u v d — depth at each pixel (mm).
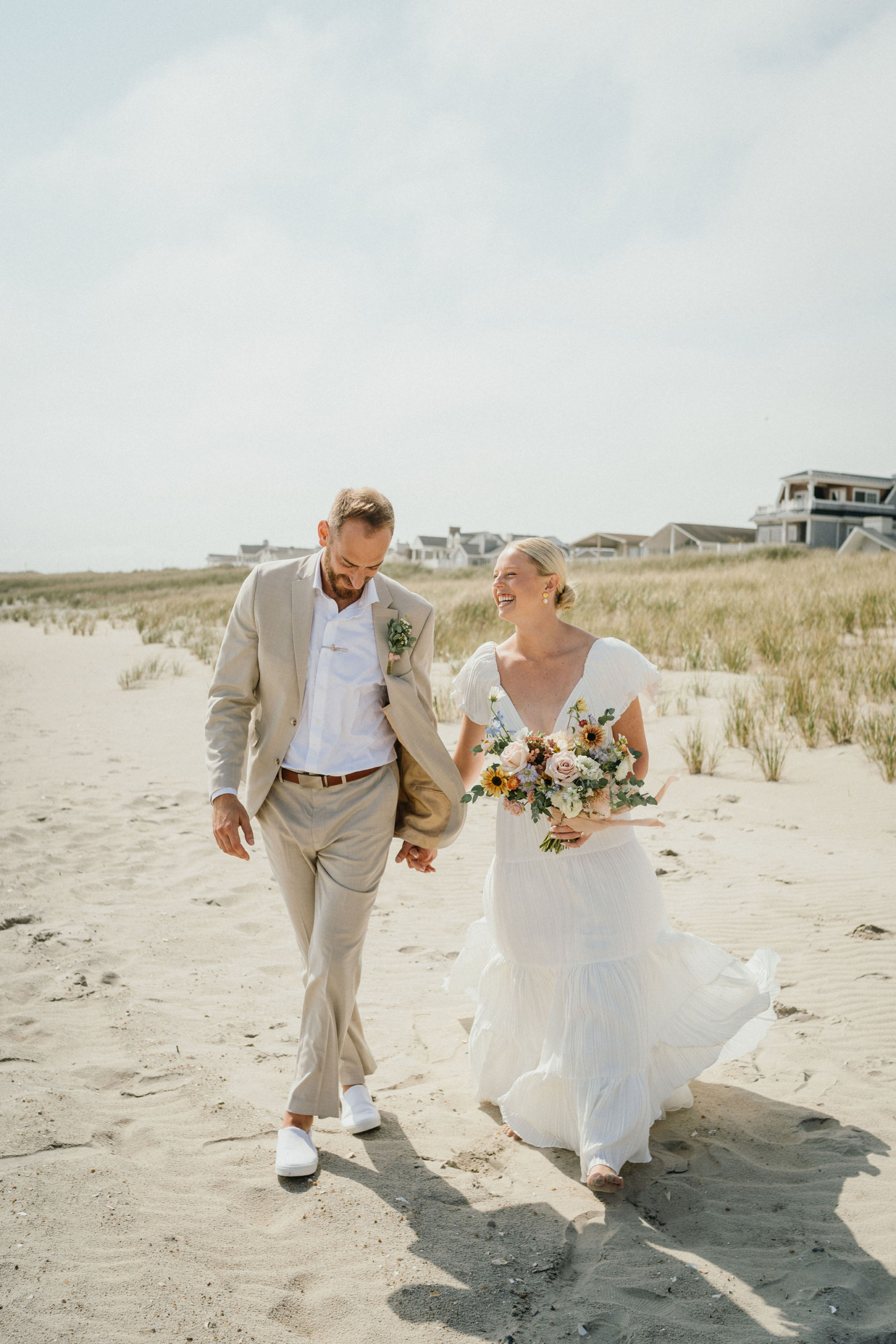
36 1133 2760
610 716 2916
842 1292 2203
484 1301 2180
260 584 2881
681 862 5891
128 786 8047
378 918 5211
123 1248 2277
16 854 5996
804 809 7008
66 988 3986
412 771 3047
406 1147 2877
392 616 2912
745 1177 2742
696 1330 2082
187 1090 3119
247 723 2977
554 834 2832
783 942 4582
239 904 5285
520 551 3061
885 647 12094
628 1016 2809
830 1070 3367
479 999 3188
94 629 26094
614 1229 2480
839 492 67062
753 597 18219
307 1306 2141
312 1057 2777
